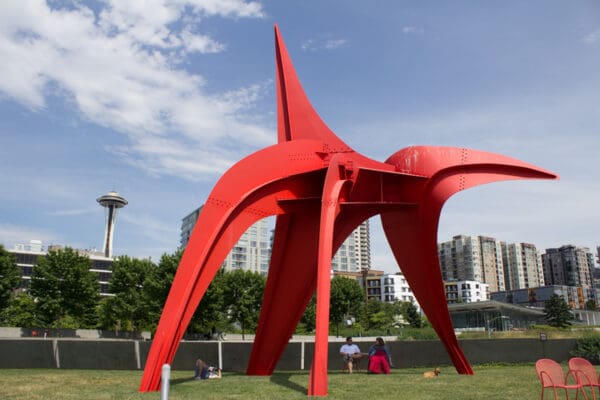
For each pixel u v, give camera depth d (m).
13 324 51.56
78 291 49.41
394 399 10.42
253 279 54.34
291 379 15.12
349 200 16.94
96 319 52.19
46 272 48.41
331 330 62.94
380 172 16.67
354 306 65.00
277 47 18.70
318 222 16.75
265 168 15.63
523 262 176.75
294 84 17.97
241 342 19.73
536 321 66.56
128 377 15.80
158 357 12.63
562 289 133.50
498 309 57.56
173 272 48.50
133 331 52.91
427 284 17.02
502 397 10.66
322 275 12.91
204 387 12.87
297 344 19.94
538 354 20.97
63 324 50.12
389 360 17.42
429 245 16.89
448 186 16.33
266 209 15.82
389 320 78.62
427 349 20.64
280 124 17.97
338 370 19.47
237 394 11.39
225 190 14.66
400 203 16.72
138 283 51.59
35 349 19.80
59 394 11.42
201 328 47.75
